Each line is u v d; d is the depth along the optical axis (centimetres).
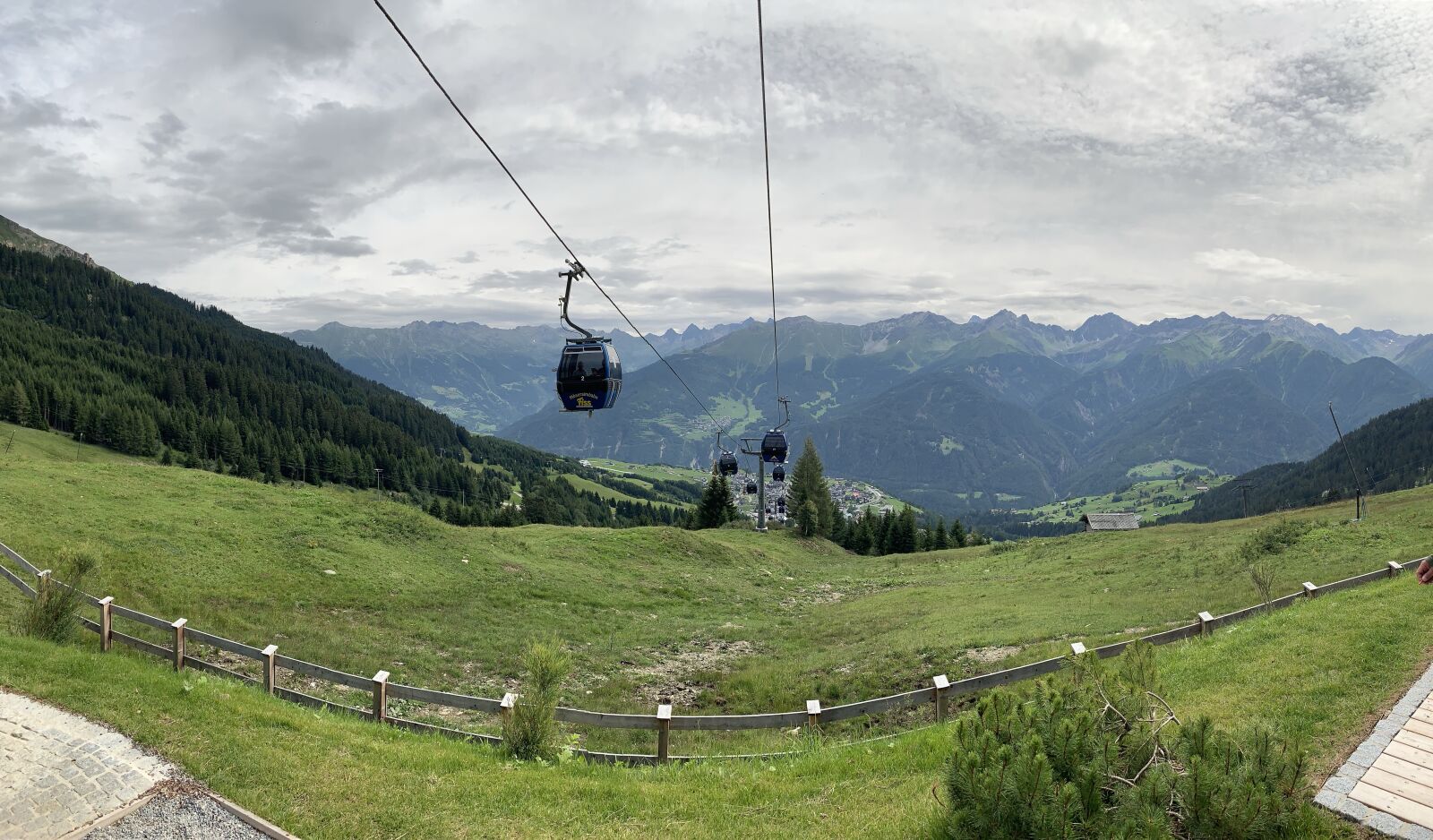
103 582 2642
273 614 2828
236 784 1133
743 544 7475
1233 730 909
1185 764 782
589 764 1375
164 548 3169
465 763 1304
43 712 1300
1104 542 6625
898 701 1478
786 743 1759
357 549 3912
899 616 3878
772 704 2477
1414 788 880
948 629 3216
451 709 2202
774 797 1170
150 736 1250
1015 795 733
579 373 2483
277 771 1184
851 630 3656
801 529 9800
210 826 1017
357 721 1551
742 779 1268
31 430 15925
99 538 3075
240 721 1382
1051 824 699
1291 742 819
